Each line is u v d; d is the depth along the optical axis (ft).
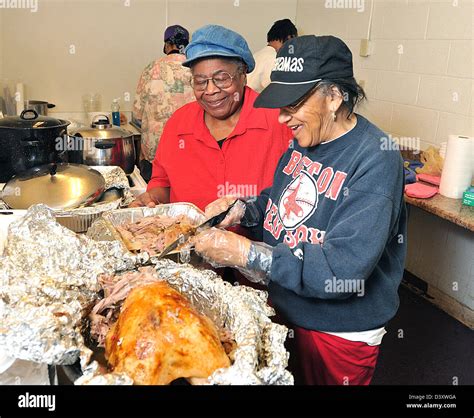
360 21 11.60
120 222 5.53
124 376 2.74
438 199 8.28
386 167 3.77
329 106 3.96
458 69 8.89
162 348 2.89
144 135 10.21
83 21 12.58
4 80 11.15
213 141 5.95
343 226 3.69
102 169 6.53
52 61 12.65
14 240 4.06
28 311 3.08
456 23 8.85
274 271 3.80
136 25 13.03
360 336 4.25
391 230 3.87
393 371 7.97
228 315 3.39
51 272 3.75
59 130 6.41
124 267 3.98
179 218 5.47
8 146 6.17
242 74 5.71
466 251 9.44
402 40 10.26
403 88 10.36
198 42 5.39
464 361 8.33
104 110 13.44
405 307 10.04
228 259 3.97
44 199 5.26
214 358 2.92
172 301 3.11
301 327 4.38
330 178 4.11
